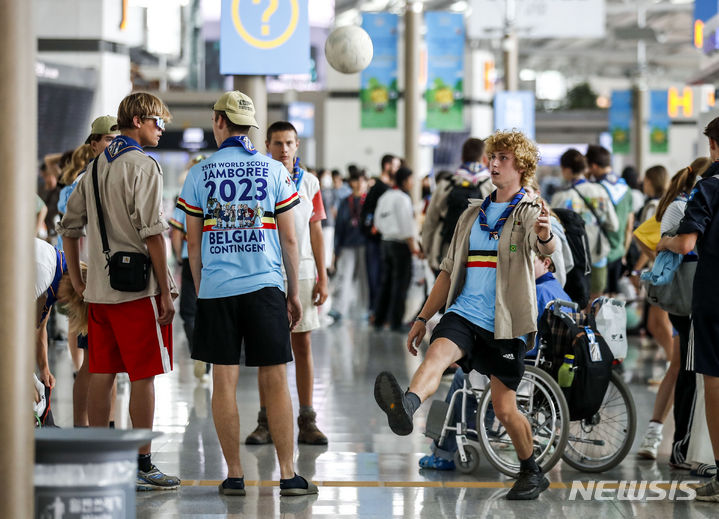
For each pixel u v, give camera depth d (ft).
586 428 50.37
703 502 43.50
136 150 43.01
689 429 49.37
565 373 47.29
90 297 42.88
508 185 41.93
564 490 45.34
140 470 44.24
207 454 51.60
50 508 28.43
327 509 41.37
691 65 472.03
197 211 42.55
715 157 44.42
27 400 26.35
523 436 43.27
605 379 47.83
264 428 54.65
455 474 48.14
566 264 54.08
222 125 43.04
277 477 46.83
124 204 42.42
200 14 287.28
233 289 41.86
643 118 306.76
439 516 40.57
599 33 162.81
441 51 171.32
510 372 41.63
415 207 131.44
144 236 42.09
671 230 47.32
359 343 96.22
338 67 59.00
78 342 48.67
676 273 48.47
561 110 393.29
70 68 137.28
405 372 79.00
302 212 53.47
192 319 73.92
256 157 42.52
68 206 43.93
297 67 55.62
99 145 49.44
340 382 74.43
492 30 164.76
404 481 46.52
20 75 25.90
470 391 48.37
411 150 155.12
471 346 41.24
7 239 25.94
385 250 104.47
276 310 42.29
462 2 342.44
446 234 71.82
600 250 75.05
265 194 42.16
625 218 76.13
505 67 178.91
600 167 76.02
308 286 54.39
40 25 140.26
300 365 54.75
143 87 240.94
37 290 42.91
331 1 161.38
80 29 140.46
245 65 55.47
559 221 52.95
